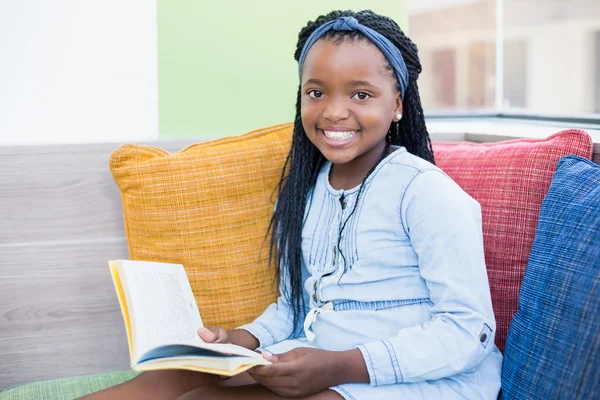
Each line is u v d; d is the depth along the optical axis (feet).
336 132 3.51
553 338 2.95
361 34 3.49
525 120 5.62
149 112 4.78
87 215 4.37
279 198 3.96
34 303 4.33
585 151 3.71
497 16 6.56
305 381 3.03
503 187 3.80
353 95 3.48
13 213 4.26
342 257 3.53
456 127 5.37
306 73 3.57
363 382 3.15
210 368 2.80
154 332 2.94
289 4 4.96
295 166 3.90
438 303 3.23
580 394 2.75
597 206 3.06
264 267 4.03
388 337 3.36
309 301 3.79
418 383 3.19
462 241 3.23
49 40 4.53
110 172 4.37
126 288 3.05
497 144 4.14
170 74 4.81
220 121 4.97
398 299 3.41
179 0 4.75
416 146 3.90
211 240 3.98
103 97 4.68
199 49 4.84
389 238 3.44
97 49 4.62
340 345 3.45
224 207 4.00
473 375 3.27
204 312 3.99
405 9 5.20
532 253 3.33
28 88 4.53
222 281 3.98
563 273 3.01
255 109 5.02
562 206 3.27
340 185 3.74
